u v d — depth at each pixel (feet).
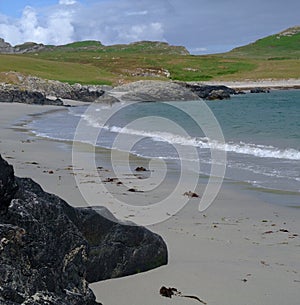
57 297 12.08
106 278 17.47
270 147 56.44
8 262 11.61
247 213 28.48
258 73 327.26
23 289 11.57
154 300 15.85
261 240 22.85
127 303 15.60
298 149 54.29
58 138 68.80
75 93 198.59
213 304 15.61
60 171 41.34
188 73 320.09
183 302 15.74
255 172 42.11
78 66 295.48
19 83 199.21
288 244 22.25
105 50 600.39
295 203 31.22
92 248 17.19
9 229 11.98
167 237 23.02
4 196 12.87
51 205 14.69
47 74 252.42
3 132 77.51
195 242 22.27
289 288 16.97
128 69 310.24
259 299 16.03
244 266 19.13
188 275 18.04
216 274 18.20
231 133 73.36
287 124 88.58
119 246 17.80
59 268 13.66
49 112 130.72
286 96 209.87
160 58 374.22
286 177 39.75
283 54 537.24
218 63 363.97
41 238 13.33
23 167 43.14
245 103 166.91
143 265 18.29
